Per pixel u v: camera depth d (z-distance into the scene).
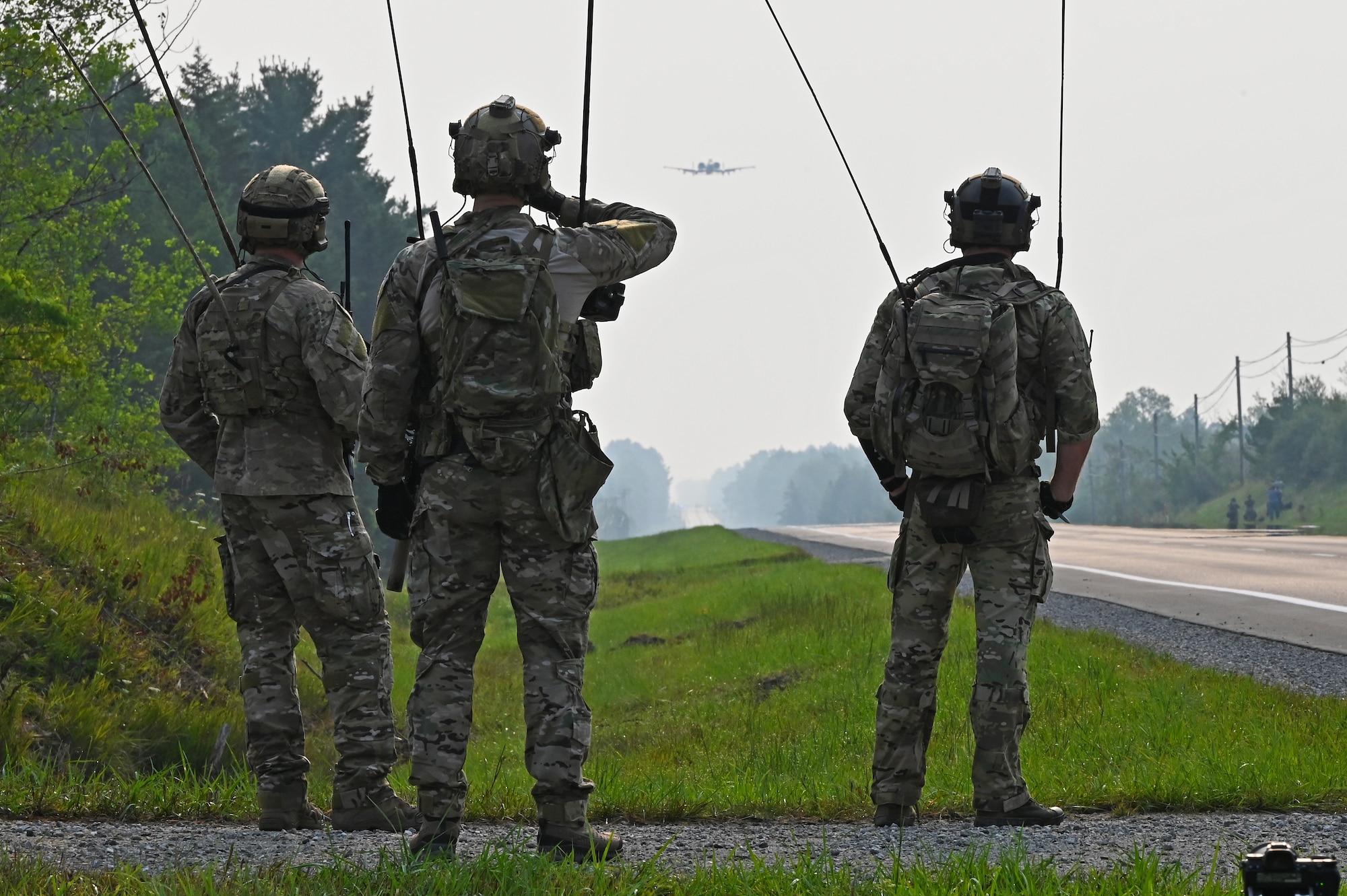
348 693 10.47
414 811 10.59
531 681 8.44
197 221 103.94
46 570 20.86
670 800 11.36
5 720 15.36
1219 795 11.20
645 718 25.39
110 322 55.81
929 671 10.70
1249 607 31.80
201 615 23.09
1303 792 11.35
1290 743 13.98
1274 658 22.67
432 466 8.38
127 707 17.69
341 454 10.64
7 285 35.69
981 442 9.97
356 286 139.75
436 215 8.39
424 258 8.34
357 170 149.88
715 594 49.06
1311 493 168.12
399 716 24.23
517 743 22.88
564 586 8.42
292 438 10.28
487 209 8.36
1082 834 9.80
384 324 8.35
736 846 9.27
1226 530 102.25
